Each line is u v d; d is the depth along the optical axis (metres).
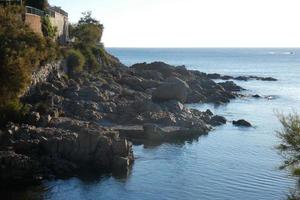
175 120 71.00
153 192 44.06
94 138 49.47
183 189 45.12
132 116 70.25
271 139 65.81
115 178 47.03
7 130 49.94
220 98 107.00
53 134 50.59
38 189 43.16
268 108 98.12
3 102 54.75
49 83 75.56
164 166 51.84
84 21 148.88
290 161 30.80
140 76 117.25
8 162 44.56
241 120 77.00
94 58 107.06
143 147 59.88
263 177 48.72
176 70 134.50
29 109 59.22
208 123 76.69
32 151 47.88
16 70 53.72
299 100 112.88
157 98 82.31
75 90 76.00
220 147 61.06
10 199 40.91
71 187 44.03
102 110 70.75
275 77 189.38
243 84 155.50
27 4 90.25
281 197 43.19
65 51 90.88
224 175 49.41
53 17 101.25
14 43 57.31
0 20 60.59
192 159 54.97
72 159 48.78
